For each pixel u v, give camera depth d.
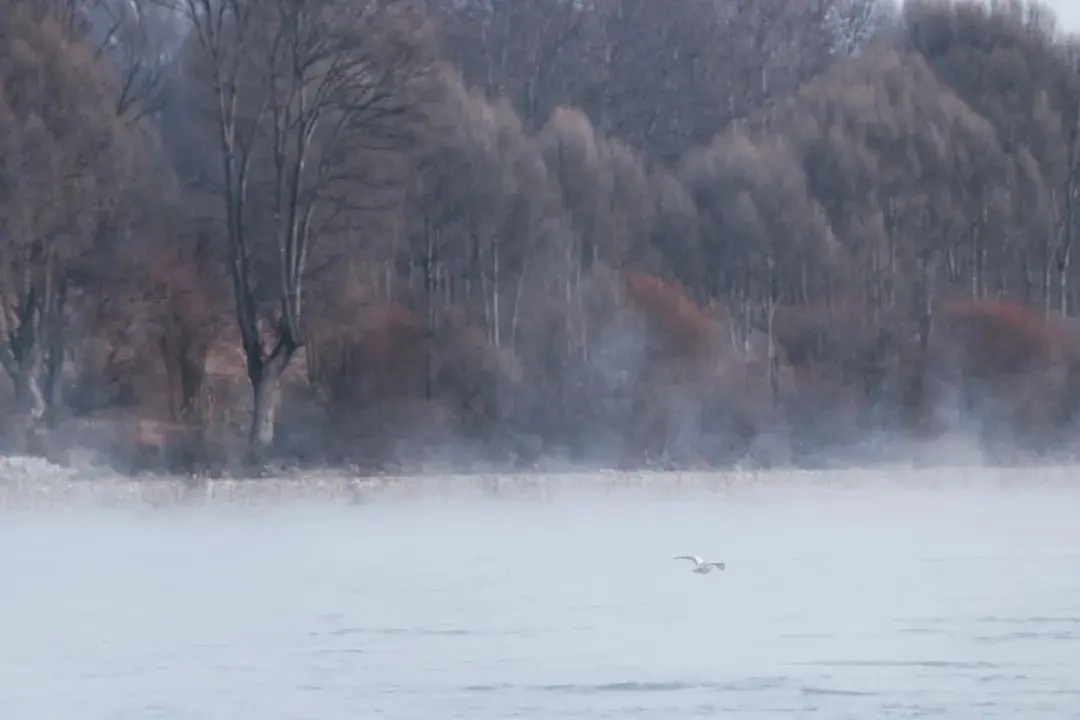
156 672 42.94
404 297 111.88
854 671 43.12
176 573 56.66
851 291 122.19
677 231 122.75
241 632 47.12
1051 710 39.88
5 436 92.81
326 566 58.25
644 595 52.62
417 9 106.06
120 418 101.38
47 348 103.38
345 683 41.88
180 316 105.38
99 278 103.62
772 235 122.06
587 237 119.12
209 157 108.62
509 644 45.62
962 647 45.59
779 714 39.59
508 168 113.19
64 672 43.03
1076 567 57.94
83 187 96.81
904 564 58.75
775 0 171.25
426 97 102.38
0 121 93.12
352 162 104.38
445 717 39.16
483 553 61.28
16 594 52.84
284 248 97.75
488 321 110.44
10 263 96.56
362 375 102.50
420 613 49.62
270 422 96.44
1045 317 120.75
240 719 39.03
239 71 98.44
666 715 39.31
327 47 96.50
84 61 99.19
